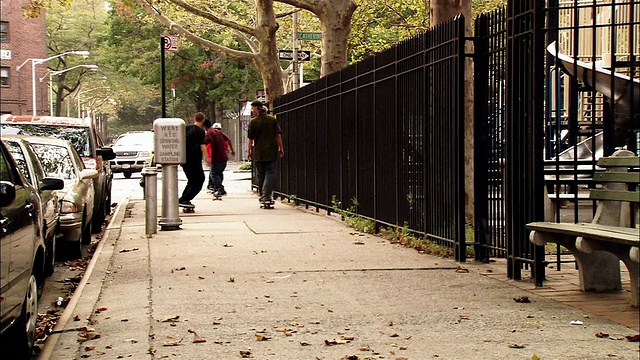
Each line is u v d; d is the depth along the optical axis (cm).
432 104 1160
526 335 692
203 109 7125
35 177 1050
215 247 1292
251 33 2742
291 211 1964
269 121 2022
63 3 2602
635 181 812
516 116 940
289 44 4275
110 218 2038
